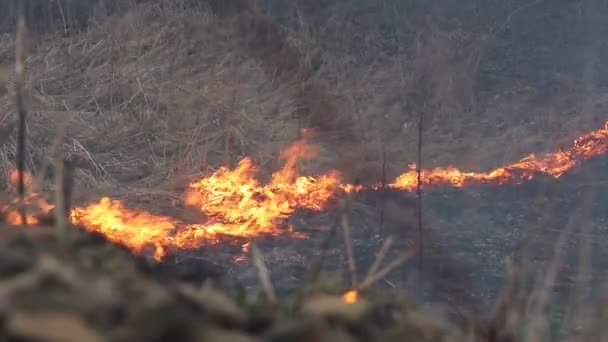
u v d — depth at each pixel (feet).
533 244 32.94
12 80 57.11
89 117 56.65
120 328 6.15
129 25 68.85
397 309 9.20
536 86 77.51
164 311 6.24
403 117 66.85
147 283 7.25
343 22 82.17
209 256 35.81
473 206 44.52
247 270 33.01
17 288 6.20
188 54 65.92
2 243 7.43
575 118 67.26
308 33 78.74
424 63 75.72
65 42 67.26
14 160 46.80
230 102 58.80
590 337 10.59
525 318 10.24
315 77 57.11
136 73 61.62
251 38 54.95
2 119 49.98
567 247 34.24
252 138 56.49
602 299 11.57
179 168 51.62
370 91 70.49
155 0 71.51
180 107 58.59
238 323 7.06
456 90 73.26
